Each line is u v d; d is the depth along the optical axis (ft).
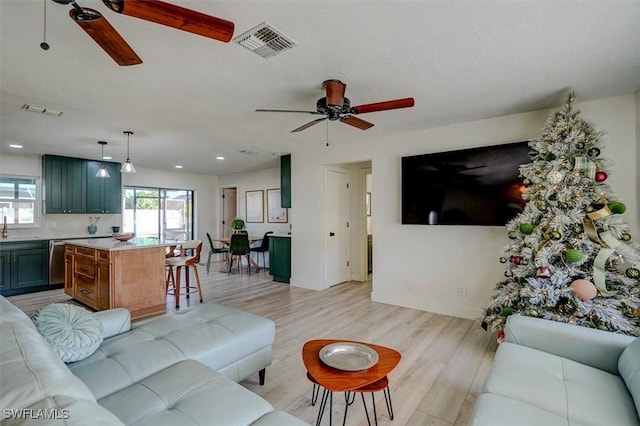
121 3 3.86
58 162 17.60
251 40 6.25
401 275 13.51
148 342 5.90
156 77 7.91
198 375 4.86
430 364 8.28
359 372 5.07
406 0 5.09
